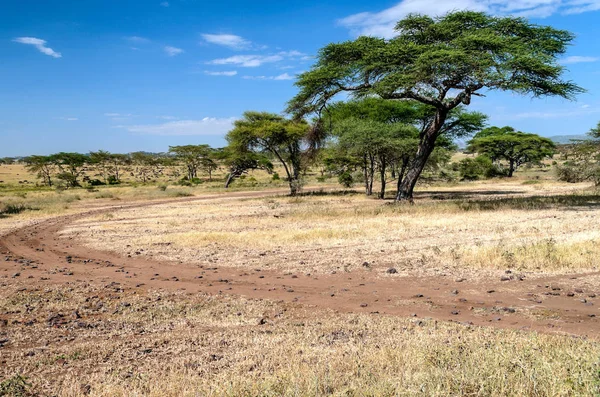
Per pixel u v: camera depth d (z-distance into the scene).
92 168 106.50
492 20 23.11
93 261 12.34
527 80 20.69
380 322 6.72
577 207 21.55
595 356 4.47
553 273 9.32
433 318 6.95
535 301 7.66
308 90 24.77
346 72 23.73
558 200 24.92
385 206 23.23
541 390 3.93
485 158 64.38
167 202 35.62
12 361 5.48
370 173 38.81
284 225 18.34
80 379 4.89
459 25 22.86
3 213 27.17
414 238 14.09
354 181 52.41
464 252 11.12
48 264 12.02
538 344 5.22
